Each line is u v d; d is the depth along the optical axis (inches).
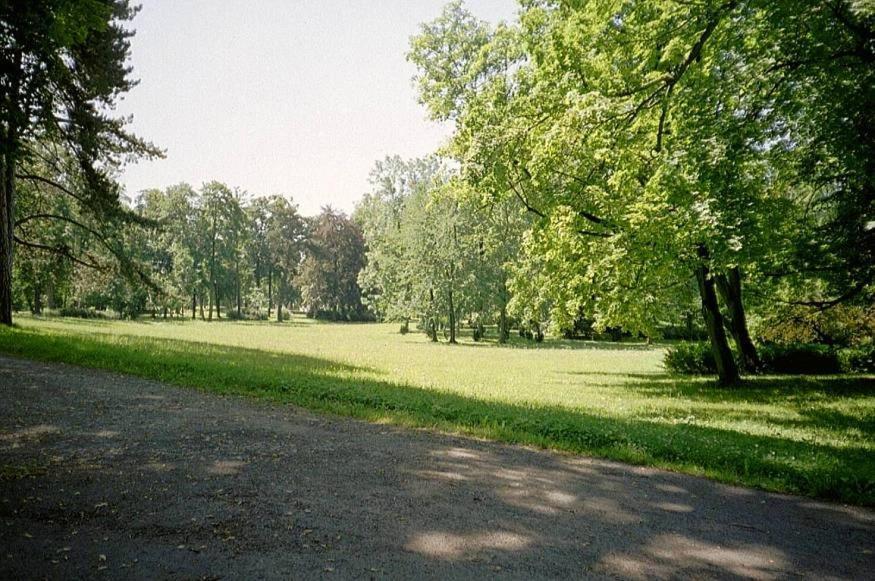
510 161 560.4
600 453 305.7
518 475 257.4
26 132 494.0
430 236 1941.4
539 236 720.3
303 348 1120.2
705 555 176.6
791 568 169.2
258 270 3713.1
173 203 3041.3
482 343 1856.5
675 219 508.4
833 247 508.1
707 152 435.2
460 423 369.7
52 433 304.3
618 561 169.2
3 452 265.7
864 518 216.5
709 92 435.5
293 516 196.4
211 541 174.1
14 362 556.7
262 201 3681.1
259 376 522.9
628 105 463.2
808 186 588.4
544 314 1752.0
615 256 597.0
